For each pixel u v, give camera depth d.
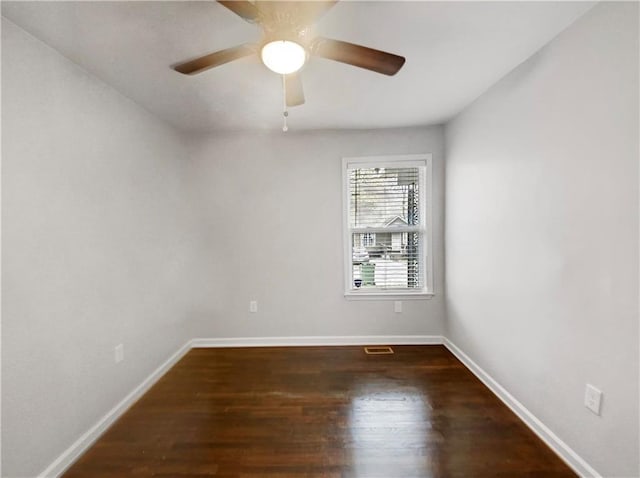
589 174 1.49
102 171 2.03
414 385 2.46
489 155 2.35
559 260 1.69
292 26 1.29
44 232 1.59
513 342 2.11
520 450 1.75
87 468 1.67
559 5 1.43
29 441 1.49
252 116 2.79
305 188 3.28
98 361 1.95
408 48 1.77
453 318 3.06
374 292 3.32
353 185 3.33
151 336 2.56
